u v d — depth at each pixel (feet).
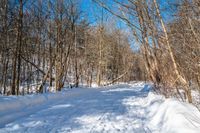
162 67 33.22
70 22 72.28
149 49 34.68
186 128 17.92
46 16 70.44
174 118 20.98
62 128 22.65
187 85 26.08
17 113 27.32
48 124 23.76
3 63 69.26
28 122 24.07
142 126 24.18
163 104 28.27
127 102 42.42
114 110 33.50
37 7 69.87
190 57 22.70
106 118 27.86
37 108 31.91
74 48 82.17
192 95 27.84
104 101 43.37
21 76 74.13
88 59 108.47
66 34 72.28
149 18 25.91
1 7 62.23
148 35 26.53
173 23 24.77
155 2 25.12
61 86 69.46
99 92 65.51
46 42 74.95
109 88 87.20
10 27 64.23
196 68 22.99
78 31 83.82
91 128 23.03
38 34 74.23
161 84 37.47
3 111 26.68
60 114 29.01
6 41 64.59
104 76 131.95
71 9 71.92
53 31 70.85
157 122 24.59
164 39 25.61
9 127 21.91
